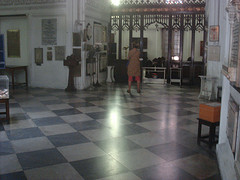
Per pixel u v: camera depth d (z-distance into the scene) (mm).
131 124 6137
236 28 3123
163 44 17641
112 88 11633
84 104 8211
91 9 11523
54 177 3576
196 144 4898
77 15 10828
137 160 4164
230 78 3156
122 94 10141
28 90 10875
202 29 12945
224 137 4160
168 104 8414
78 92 10453
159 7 13195
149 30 17656
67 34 11031
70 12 10867
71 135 5305
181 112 7352
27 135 5266
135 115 6953
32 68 11898
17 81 12555
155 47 17766
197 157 4316
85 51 11156
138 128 5836
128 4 13461
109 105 8125
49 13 11227
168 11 13133
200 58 17547
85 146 4723
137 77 10445
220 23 8859
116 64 13984
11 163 3990
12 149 4539
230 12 3324
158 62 14352
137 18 13539
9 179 3514
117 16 13875
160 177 3625
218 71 9188
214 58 9070
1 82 6191
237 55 2971
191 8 12859
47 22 11344
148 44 17812
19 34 12250
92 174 3676
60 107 7746
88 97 9414
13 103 8266
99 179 3537
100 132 5520
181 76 13055
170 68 13289
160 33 17578
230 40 3391
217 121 4750
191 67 13211
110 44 13680
